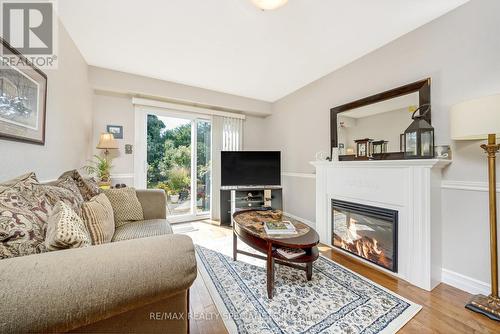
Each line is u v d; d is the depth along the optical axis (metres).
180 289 0.64
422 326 1.32
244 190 3.62
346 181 2.43
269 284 1.60
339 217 2.57
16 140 1.32
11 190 0.89
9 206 0.77
